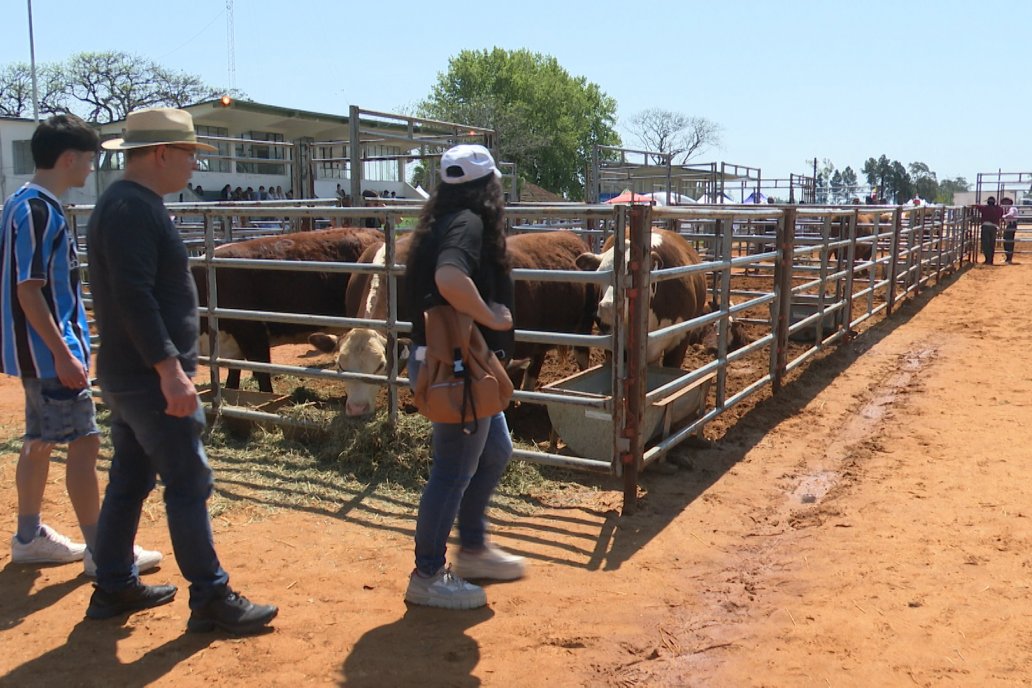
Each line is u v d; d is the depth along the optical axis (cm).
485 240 317
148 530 437
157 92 5178
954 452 573
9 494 489
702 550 422
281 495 489
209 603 327
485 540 382
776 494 503
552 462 484
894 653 320
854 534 438
